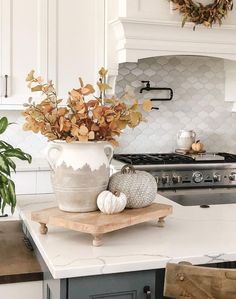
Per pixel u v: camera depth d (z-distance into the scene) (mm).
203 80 4172
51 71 3510
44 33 3475
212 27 3561
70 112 1633
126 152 4031
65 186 1592
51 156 1634
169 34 3523
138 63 3967
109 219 1526
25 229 1935
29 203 2113
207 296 1175
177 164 3475
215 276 1167
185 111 4152
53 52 3504
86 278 1339
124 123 1623
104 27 3590
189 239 1589
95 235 1483
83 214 1588
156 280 1587
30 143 3865
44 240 1566
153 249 1473
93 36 3582
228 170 3584
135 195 1650
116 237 1606
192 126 4188
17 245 1799
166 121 4109
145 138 4066
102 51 3605
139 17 3449
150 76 4016
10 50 3416
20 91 3465
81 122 1577
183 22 3436
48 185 3480
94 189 1600
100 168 1606
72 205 1604
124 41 3463
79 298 1337
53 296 1413
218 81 4215
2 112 3777
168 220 1856
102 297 1357
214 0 3582
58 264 1327
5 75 3412
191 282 1180
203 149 4141
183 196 3402
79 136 1526
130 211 1640
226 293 1165
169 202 2217
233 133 4312
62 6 3508
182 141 3984
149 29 3453
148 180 1689
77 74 3570
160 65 4031
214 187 3562
